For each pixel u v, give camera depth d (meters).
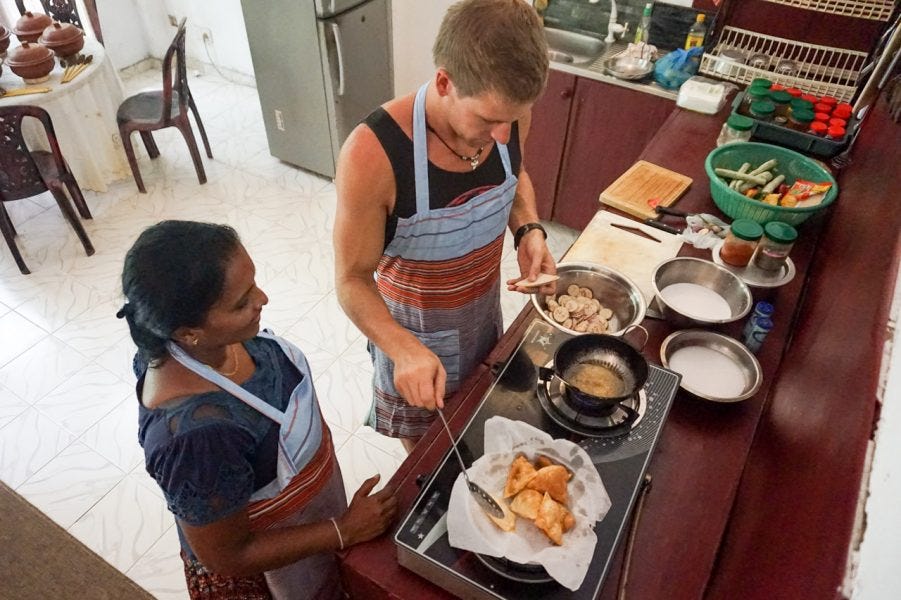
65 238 3.09
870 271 1.03
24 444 2.17
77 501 2.01
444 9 3.22
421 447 1.11
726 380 1.22
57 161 2.75
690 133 2.07
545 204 3.02
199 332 0.82
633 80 2.48
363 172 1.10
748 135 1.90
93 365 2.45
